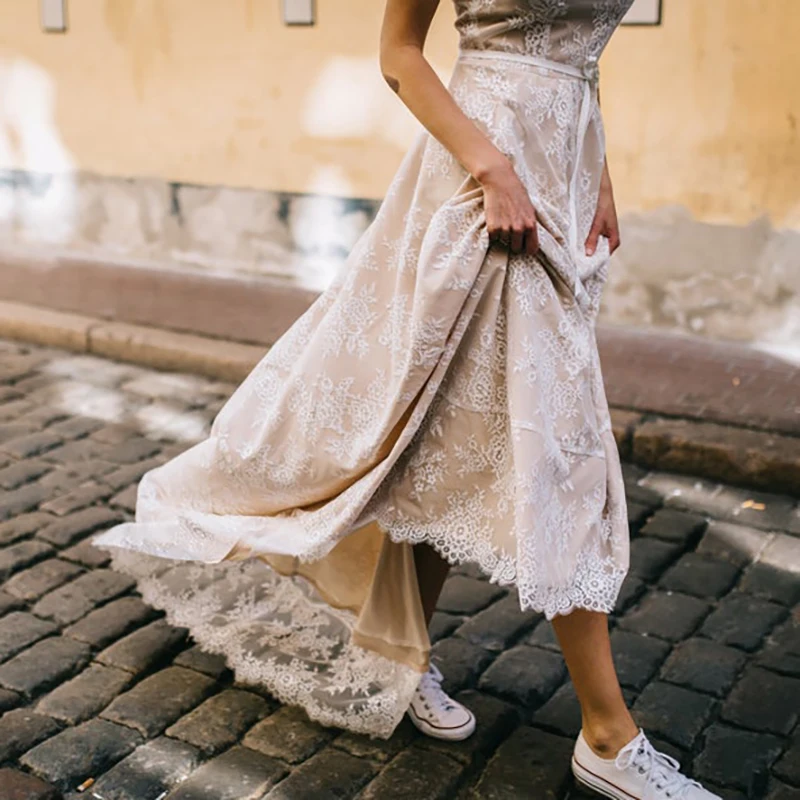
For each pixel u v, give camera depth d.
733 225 4.16
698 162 4.17
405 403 2.05
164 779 2.28
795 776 2.31
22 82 5.73
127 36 5.35
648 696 2.57
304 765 2.32
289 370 2.33
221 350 4.60
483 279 2.03
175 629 2.79
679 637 2.81
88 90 5.55
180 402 4.33
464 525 2.10
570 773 2.31
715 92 4.08
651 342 4.37
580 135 2.14
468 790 2.28
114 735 2.40
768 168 4.05
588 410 2.11
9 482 3.59
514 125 2.06
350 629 2.56
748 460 3.60
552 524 2.04
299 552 2.20
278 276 5.28
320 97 4.93
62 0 5.48
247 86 5.10
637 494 3.58
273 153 5.12
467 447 2.09
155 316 4.98
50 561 3.10
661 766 2.19
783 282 4.12
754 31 3.96
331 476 2.20
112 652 2.69
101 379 4.57
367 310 2.18
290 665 2.54
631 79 4.21
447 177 2.11
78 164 5.69
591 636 2.15
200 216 5.41
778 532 3.34
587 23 2.08
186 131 5.33
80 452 3.85
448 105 2.05
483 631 2.82
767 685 2.61
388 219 2.18
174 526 2.44
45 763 2.31
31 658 2.65
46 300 5.23
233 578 2.73
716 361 4.21
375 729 2.39
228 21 5.07
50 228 5.88
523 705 2.54
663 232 4.30
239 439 2.34
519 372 2.01
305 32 4.89
